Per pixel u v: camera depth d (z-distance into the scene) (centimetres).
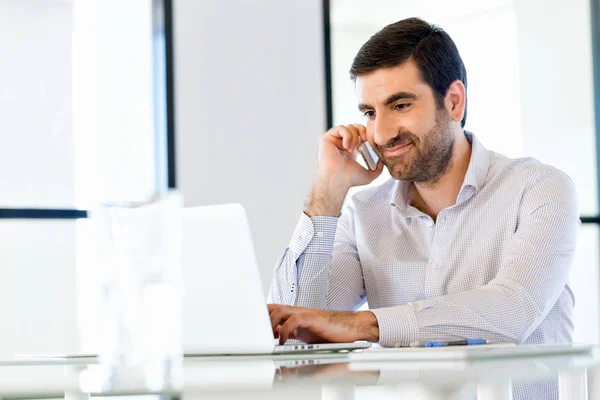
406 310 230
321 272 289
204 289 205
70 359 204
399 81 281
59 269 525
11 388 131
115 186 536
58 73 544
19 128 539
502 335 236
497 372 140
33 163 541
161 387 122
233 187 538
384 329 226
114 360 142
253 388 121
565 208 271
